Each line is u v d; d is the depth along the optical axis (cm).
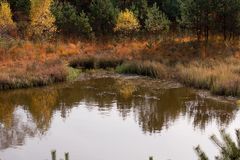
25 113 1958
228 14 3534
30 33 3878
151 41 3794
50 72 2669
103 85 2577
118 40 4056
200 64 2842
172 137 1589
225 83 2267
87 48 3747
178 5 4588
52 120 1827
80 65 3200
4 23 3781
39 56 3275
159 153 1427
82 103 2123
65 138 1588
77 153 1428
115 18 4309
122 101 2162
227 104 2072
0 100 2203
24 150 1461
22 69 2722
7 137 1611
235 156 591
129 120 1809
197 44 3569
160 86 2527
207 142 1527
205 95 2266
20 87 2469
